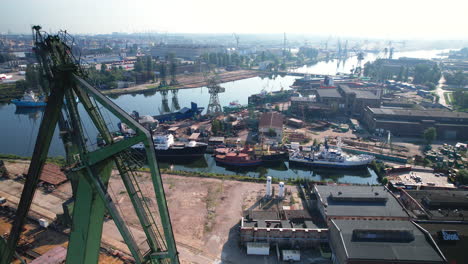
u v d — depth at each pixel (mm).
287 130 131125
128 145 28266
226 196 74125
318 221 60156
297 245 54750
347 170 96000
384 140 118125
